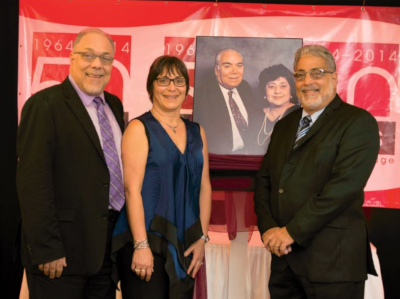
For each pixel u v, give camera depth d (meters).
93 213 2.28
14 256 2.38
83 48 2.33
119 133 2.52
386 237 3.50
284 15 3.12
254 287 3.10
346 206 2.29
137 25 3.15
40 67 3.16
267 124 3.07
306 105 2.45
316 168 2.35
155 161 2.33
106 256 2.42
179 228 2.37
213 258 3.09
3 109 3.44
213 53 3.06
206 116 3.08
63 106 2.28
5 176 3.48
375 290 2.96
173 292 2.31
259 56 3.06
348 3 3.29
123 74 3.17
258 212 2.56
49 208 2.18
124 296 2.39
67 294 2.30
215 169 3.09
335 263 2.32
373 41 3.11
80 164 2.27
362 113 2.37
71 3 3.14
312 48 2.47
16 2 3.38
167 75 2.37
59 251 2.20
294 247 2.41
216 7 3.14
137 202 2.30
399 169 3.12
